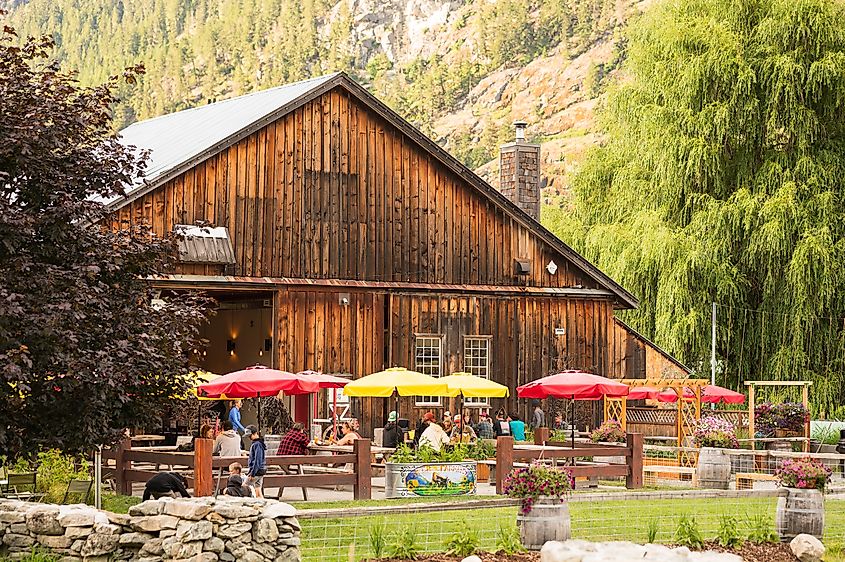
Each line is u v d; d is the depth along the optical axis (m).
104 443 14.90
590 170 39.81
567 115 150.50
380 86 181.50
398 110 171.62
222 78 184.50
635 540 14.68
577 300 31.97
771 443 29.12
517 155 35.56
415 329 29.56
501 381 30.69
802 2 34.66
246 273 27.50
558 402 32.12
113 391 14.12
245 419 31.42
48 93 15.05
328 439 26.23
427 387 23.22
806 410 30.94
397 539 13.27
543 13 170.75
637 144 36.84
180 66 178.25
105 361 13.73
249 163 27.75
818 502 15.41
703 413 31.11
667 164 35.38
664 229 34.72
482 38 175.12
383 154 29.52
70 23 192.00
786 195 33.59
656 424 31.50
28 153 14.09
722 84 34.88
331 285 28.42
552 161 124.50
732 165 35.72
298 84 30.81
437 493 19.92
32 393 14.01
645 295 35.88
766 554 14.45
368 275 29.08
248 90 183.50
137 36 188.25
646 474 25.22
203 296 16.31
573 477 21.61
